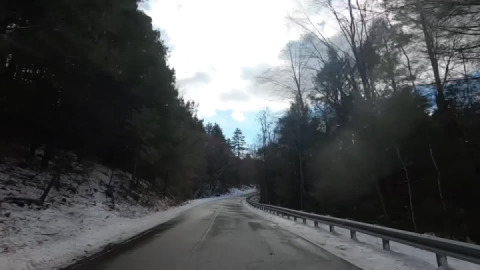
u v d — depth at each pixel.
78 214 17.16
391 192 25.62
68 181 22.27
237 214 30.09
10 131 18.05
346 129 29.59
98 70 16.45
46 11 12.33
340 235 15.27
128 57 21.62
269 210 35.44
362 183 27.58
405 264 8.80
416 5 7.73
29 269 8.14
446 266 8.26
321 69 31.36
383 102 23.39
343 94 29.98
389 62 21.23
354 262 9.26
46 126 17.19
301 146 42.44
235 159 122.06
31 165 20.23
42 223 13.58
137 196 29.53
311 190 40.19
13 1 12.04
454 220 19.00
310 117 42.53
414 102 21.84
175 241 13.05
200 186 84.31
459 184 20.17
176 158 36.84
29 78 15.23
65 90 16.16
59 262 9.02
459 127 19.03
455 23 7.68
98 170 28.98
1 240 10.38
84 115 18.55
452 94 17.44
